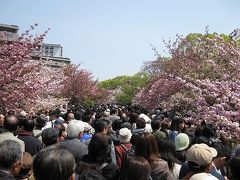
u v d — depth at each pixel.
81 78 39.97
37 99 18.53
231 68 14.68
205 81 14.12
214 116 11.79
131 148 6.59
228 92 12.77
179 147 6.19
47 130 6.02
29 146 6.49
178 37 22.72
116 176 4.80
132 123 10.44
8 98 14.44
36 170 2.92
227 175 5.66
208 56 16.72
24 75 15.22
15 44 14.45
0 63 14.12
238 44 16.09
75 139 6.04
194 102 14.86
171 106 21.77
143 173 3.80
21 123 7.45
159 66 27.08
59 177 2.88
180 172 5.10
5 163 3.49
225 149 5.38
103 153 4.79
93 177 4.07
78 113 10.57
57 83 25.47
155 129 8.02
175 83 20.34
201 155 4.30
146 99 26.75
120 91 67.25
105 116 12.84
